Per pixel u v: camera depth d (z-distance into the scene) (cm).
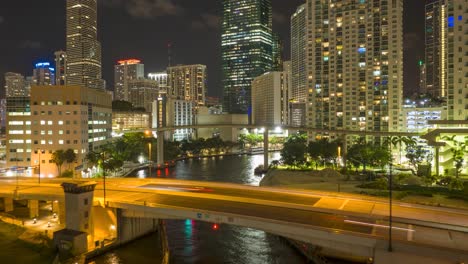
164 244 8025
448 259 4775
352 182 13575
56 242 7662
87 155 16725
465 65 16688
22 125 17125
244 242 8562
